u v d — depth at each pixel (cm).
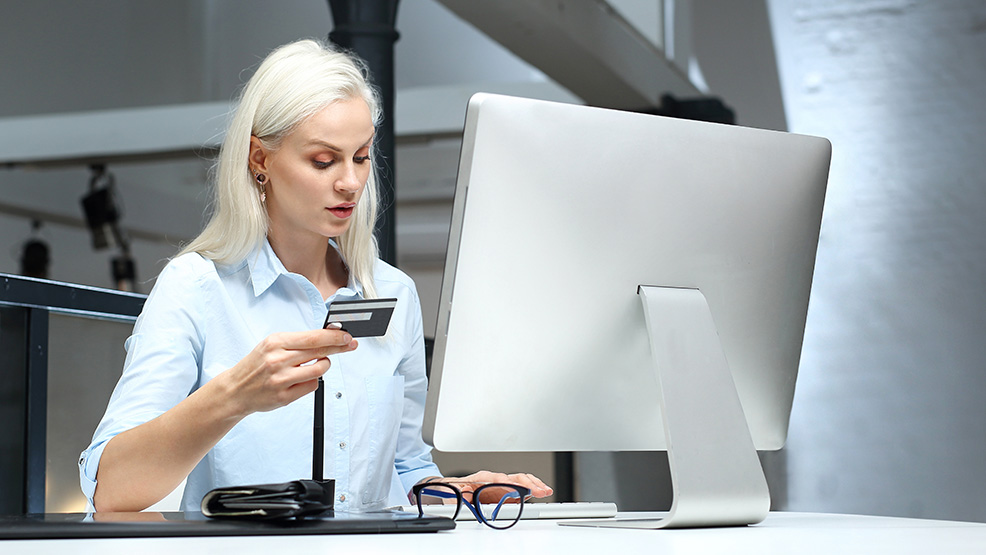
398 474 142
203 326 121
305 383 95
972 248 441
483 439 94
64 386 152
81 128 562
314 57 120
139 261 780
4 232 773
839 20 470
